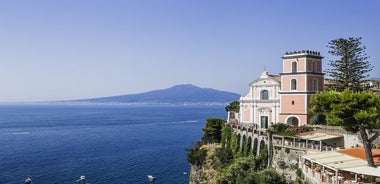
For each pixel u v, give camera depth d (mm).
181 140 198250
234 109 117188
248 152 78812
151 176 105500
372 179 46250
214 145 99562
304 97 84500
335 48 80500
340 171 49031
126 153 152125
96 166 123375
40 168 119312
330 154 51906
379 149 57156
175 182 102188
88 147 170500
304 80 84688
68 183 99562
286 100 87875
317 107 52375
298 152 63125
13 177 106000
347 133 64938
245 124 96250
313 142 66000
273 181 58094
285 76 88500
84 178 103562
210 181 81812
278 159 66125
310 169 53469
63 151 157250
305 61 84812
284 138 67438
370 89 88188
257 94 97312
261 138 73375
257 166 70438
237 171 68375
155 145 177500
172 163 129250
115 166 123625
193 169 93375
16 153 150750
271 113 94000
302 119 84625
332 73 81000
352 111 47656
